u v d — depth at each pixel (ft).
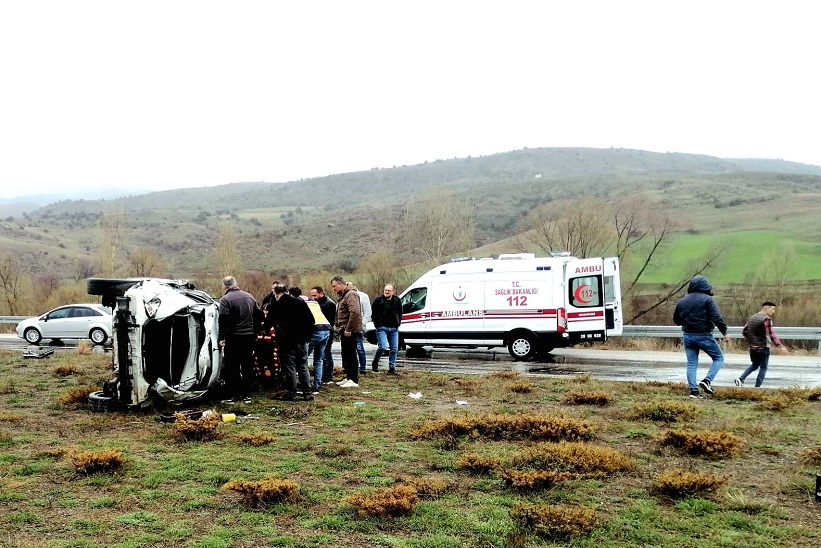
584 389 38.34
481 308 61.26
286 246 285.84
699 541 16.16
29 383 41.65
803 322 113.50
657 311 120.67
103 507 18.66
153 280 33.53
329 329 40.63
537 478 20.29
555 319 58.85
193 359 33.24
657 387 39.34
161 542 16.12
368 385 40.73
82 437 26.89
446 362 57.82
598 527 17.03
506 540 16.11
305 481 21.04
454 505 18.75
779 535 16.51
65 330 75.66
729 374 49.49
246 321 35.17
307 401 34.86
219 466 22.63
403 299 64.28
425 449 24.97
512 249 149.38
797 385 42.86
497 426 27.40
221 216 467.52
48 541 16.11
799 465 22.82
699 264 128.98
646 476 21.53
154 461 23.29
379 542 16.14
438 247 176.24
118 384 31.63
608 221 136.36
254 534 16.65
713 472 21.95
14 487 20.29
